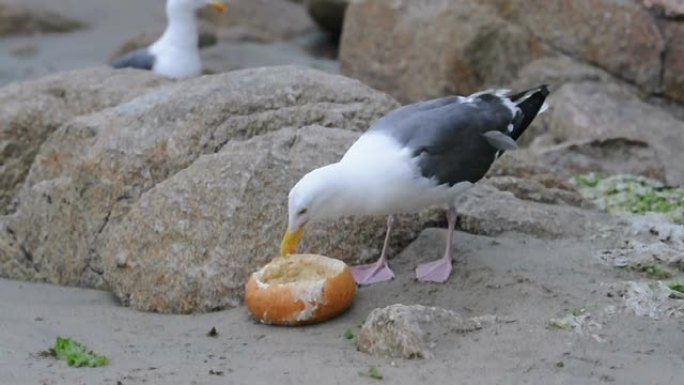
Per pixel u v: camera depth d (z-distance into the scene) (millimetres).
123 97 14578
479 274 10562
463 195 12023
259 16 27172
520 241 11500
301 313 9844
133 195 11758
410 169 9969
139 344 9484
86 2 29047
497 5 20172
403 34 20891
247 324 10070
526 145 18328
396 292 10500
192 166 11344
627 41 18656
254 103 12203
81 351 8938
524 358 8742
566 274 10578
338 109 12375
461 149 10219
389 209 10219
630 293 9945
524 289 10188
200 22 25109
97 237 11828
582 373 8484
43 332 9789
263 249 10820
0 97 14781
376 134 10250
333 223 11117
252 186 11023
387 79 21188
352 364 8766
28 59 25375
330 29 26516
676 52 18297
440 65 20109
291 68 12961
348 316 10133
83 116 12992
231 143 11781
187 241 10906
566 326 9305
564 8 19297
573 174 15680
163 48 18906
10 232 12781
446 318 9227
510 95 10906
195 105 12070
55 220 12258
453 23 20078
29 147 14414
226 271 10734
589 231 11906
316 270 10297
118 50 23953
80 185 12023
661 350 8930
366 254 11172
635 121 17219
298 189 9930
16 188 14375
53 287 11844
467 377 8398
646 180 14820
